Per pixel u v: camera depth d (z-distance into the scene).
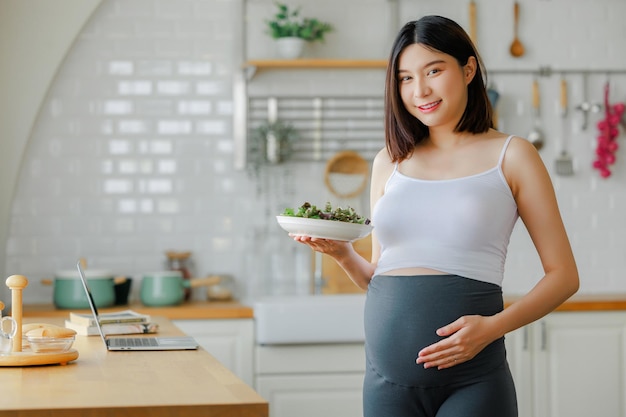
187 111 5.00
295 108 5.05
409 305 2.21
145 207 4.97
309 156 5.06
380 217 2.31
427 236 2.23
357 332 4.33
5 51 4.77
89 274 4.49
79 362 2.37
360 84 5.08
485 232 2.20
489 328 2.12
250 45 5.03
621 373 4.55
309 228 2.36
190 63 5.00
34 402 1.77
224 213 5.02
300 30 4.88
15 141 4.79
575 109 5.20
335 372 4.36
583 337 4.53
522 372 4.48
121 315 3.18
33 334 2.39
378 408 2.26
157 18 4.98
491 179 2.23
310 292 4.91
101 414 1.71
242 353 4.36
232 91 5.03
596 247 5.20
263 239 4.96
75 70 4.91
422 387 2.19
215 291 4.85
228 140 5.04
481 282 2.20
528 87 5.18
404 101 2.31
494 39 5.16
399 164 2.38
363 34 5.08
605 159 5.14
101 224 4.94
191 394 1.85
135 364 2.32
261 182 5.04
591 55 5.21
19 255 4.86
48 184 4.89
